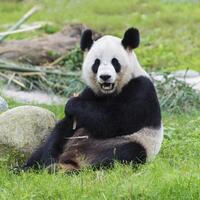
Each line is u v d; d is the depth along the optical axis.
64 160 14.73
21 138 15.25
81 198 12.65
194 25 34.94
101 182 13.38
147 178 13.16
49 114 15.87
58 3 44.25
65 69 24.80
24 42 26.08
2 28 35.34
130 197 12.55
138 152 14.44
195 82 23.94
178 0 42.31
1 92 21.78
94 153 14.60
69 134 15.09
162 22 35.66
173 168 13.95
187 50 30.33
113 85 14.69
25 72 23.36
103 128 14.60
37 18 38.78
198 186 12.69
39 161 14.95
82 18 38.09
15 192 13.11
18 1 45.41
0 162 15.04
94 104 14.77
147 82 14.88
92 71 14.81
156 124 14.81
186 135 17.53
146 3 41.88
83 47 15.38
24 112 15.55
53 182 13.48
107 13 40.44
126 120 14.56
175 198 12.49
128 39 15.00
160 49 30.17
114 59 14.70
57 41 26.25
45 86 23.20
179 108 21.17
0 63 23.25
